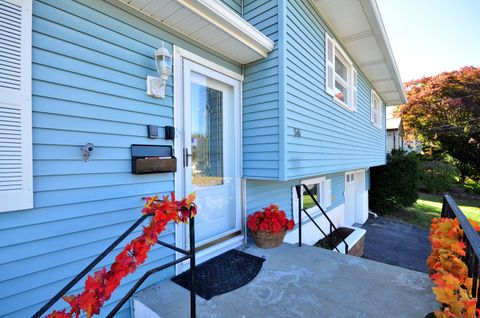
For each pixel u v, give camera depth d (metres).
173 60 2.43
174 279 2.34
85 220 1.81
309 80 3.52
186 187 2.53
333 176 6.79
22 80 1.50
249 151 3.20
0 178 1.42
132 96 2.09
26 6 1.52
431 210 10.89
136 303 2.00
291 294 2.07
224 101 3.12
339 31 4.49
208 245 2.87
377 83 7.68
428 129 16.58
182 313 1.82
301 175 3.25
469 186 14.91
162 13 2.17
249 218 3.26
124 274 1.44
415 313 1.82
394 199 9.88
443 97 15.93
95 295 1.34
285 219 3.27
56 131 1.67
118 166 2.00
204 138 2.87
